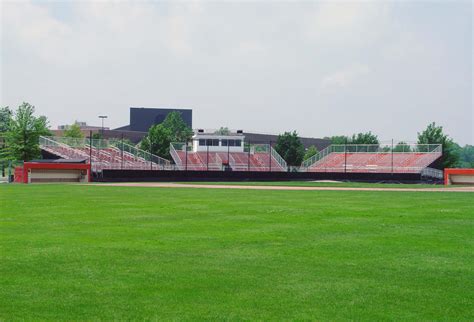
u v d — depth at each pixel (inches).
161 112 7450.8
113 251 639.1
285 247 675.4
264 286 483.8
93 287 475.8
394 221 962.1
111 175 3085.6
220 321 390.6
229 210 1144.8
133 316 399.5
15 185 2341.3
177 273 529.7
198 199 1481.3
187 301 437.1
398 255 628.7
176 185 2544.3
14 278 505.4
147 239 729.6
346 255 626.2
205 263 576.7
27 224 882.1
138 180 3171.8
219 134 4315.9
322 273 535.2
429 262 590.9
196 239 732.0
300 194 1787.6
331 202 1406.3
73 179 2999.5
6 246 667.4
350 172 3572.8
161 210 1135.0
